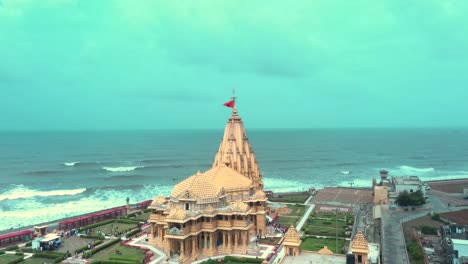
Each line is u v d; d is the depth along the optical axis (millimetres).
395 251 92250
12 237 116625
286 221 139875
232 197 120125
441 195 175250
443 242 98750
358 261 75750
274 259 99562
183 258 97750
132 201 195250
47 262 99812
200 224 104438
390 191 170000
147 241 117000
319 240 115125
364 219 135750
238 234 106750
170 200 109500
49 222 144375
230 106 144375
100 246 110188
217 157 143125
